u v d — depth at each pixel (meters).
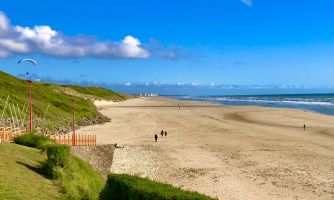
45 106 93.62
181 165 45.75
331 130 79.50
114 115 128.00
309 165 45.03
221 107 168.88
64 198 21.53
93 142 59.12
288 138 68.25
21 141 37.03
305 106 170.75
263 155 51.59
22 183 21.53
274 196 33.00
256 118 109.12
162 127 88.38
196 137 70.50
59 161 25.75
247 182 37.66
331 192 34.12
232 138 68.62
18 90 102.94
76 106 111.38
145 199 16.86
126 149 56.75
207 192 34.28
